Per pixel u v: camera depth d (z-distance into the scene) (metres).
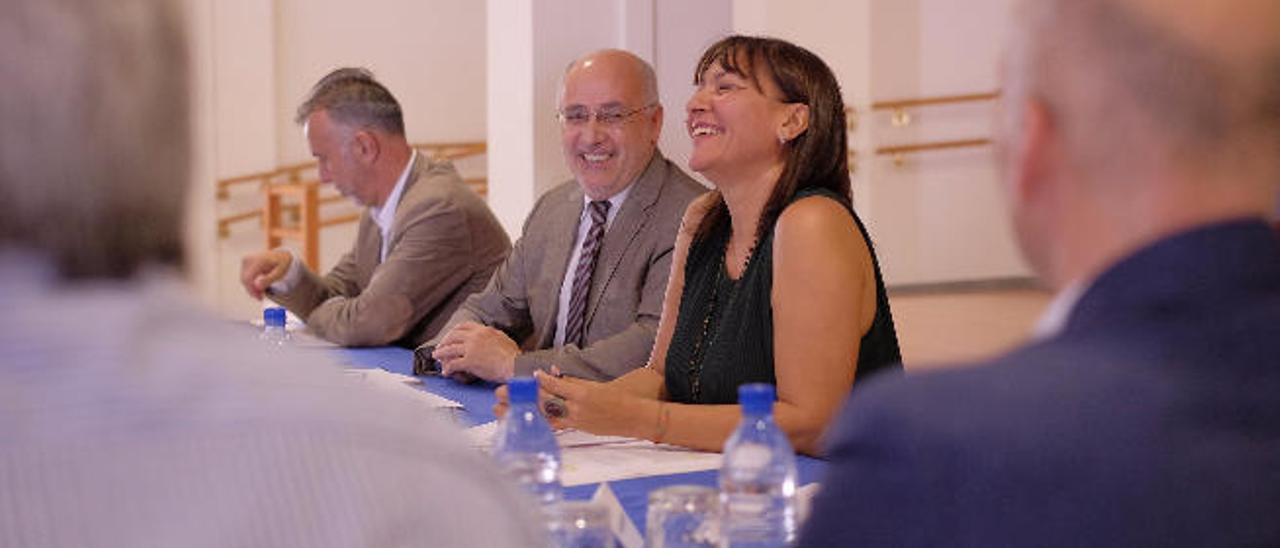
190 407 0.66
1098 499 0.77
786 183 2.45
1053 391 0.81
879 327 2.41
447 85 8.81
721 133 2.48
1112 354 0.81
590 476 2.10
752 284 2.44
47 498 0.63
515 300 3.60
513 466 1.89
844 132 2.50
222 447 0.65
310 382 0.70
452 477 0.70
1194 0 0.77
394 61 8.66
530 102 4.48
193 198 0.72
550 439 1.94
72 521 0.63
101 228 0.67
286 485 0.65
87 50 0.65
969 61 9.80
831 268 2.30
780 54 2.50
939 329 8.26
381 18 8.59
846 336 2.29
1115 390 0.79
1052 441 0.79
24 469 0.63
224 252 8.01
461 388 3.03
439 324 3.91
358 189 4.04
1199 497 0.76
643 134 3.29
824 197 2.40
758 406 1.71
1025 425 0.80
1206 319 0.80
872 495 0.83
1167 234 0.80
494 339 3.07
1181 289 0.80
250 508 0.64
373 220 4.19
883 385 0.87
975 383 0.83
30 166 0.64
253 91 8.12
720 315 2.55
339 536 0.65
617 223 3.30
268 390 0.68
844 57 9.72
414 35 8.70
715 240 2.63
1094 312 0.82
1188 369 0.79
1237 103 0.77
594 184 3.29
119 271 0.69
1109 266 0.82
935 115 9.80
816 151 2.46
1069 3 0.81
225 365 0.68
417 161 4.08
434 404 2.73
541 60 4.46
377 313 3.78
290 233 5.96
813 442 2.27
